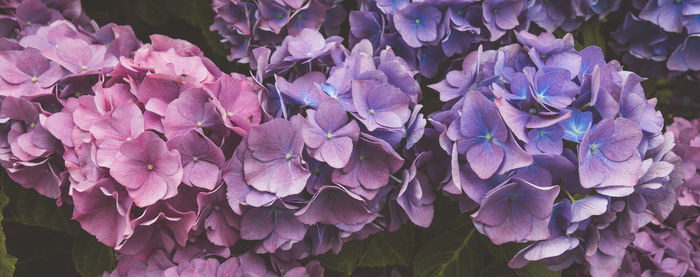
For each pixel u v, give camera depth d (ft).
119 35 2.81
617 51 3.19
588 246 2.59
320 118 2.55
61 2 2.99
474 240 2.96
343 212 2.62
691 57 3.08
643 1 3.06
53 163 2.71
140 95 2.59
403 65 2.75
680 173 2.68
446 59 2.99
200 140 2.54
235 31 3.09
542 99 2.53
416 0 2.89
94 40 2.95
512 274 2.96
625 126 2.54
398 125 2.59
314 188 2.59
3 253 2.80
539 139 2.52
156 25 3.51
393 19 2.88
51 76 2.71
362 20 2.97
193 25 3.44
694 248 3.01
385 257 2.95
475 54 2.76
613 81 2.63
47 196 2.75
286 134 2.56
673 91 3.60
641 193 2.65
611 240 2.62
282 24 2.96
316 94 2.65
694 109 3.57
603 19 3.20
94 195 2.52
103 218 2.56
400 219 2.75
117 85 2.63
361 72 2.66
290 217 2.64
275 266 2.72
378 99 2.63
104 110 2.59
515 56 2.72
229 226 2.64
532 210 2.53
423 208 2.70
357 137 2.56
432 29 2.87
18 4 2.94
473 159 2.54
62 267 3.13
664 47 3.10
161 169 2.51
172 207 2.55
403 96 2.64
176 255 2.63
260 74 2.71
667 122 3.57
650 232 2.98
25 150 2.65
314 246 2.72
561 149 2.52
